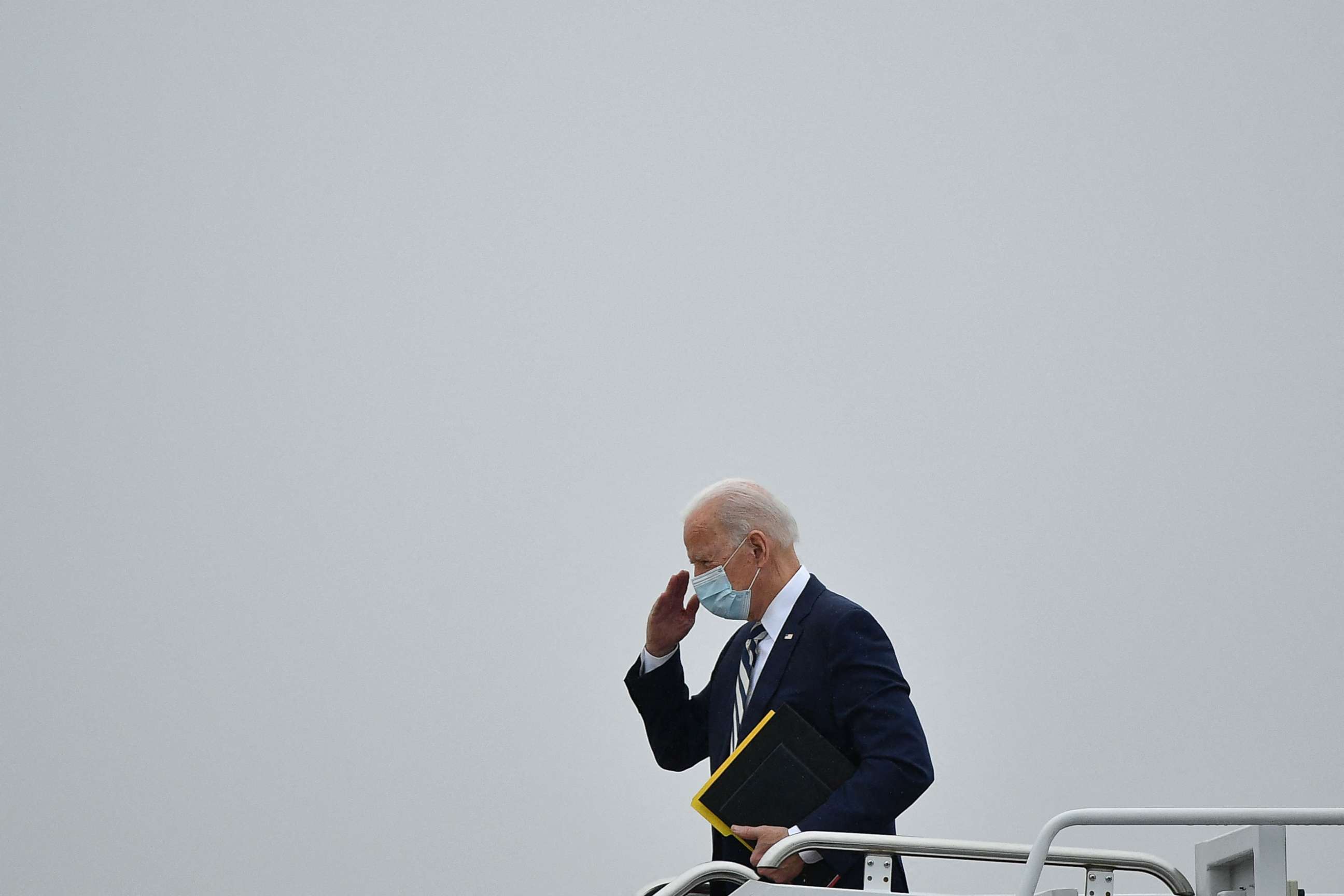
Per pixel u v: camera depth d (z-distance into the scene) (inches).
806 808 565.9
